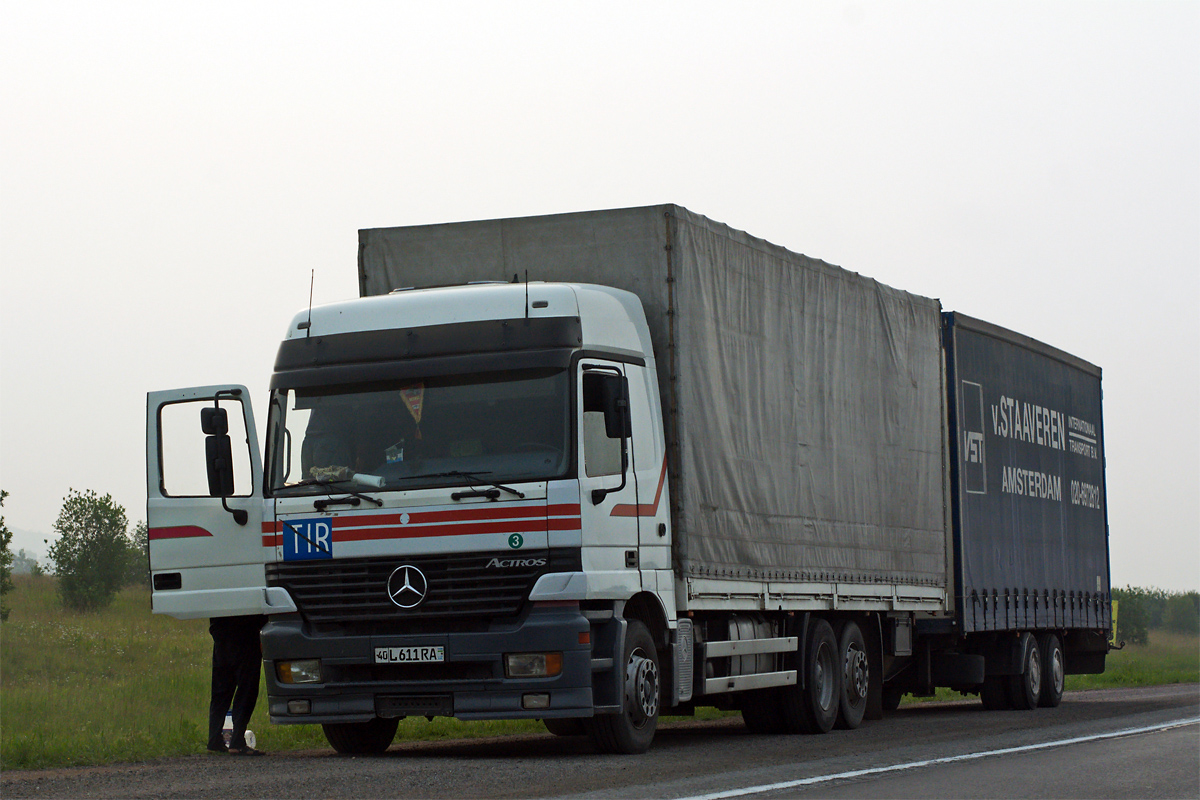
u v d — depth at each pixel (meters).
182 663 26.41
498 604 10.80
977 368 19.75
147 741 12.21
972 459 19.31
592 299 11.62
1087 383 24.81
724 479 13.10
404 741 14.12
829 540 15.14
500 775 9.62
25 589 47.06
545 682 10.74
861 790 9.00
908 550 17.14
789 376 14.58
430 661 10.88
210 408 11.21
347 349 11.55
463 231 13.41
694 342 12.80
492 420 11.07
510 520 10.80
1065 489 23.17
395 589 10.98
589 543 10.87
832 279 15.74
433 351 11.34
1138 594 76.62
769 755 11.63
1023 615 20.73
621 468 11.39
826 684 15.31
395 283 13.61
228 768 10.25
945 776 9.94
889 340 17.08
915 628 18.39
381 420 11.30
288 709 11.31
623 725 11.34
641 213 12.73
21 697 17.67
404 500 11.01
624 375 11.68
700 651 12.70
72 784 9.09
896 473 16.97
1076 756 11.60
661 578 11.98
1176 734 14.03
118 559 42.66
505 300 11.39
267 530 11.36
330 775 9.56
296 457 11.41
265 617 12.00
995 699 20.89
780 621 14.52
